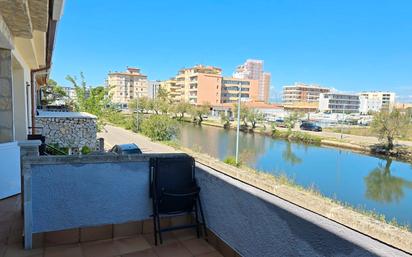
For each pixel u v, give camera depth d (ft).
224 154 69.87
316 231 5.08
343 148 86.89
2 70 15.81
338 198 42.06
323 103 285.02
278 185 8.95
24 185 7.93
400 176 55.77
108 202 8.83
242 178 10.19
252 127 128.26
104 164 8.69
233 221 7.63
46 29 15.37
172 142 61.87
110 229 8.91
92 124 38.42
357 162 67.92
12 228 9.35
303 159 70.03
